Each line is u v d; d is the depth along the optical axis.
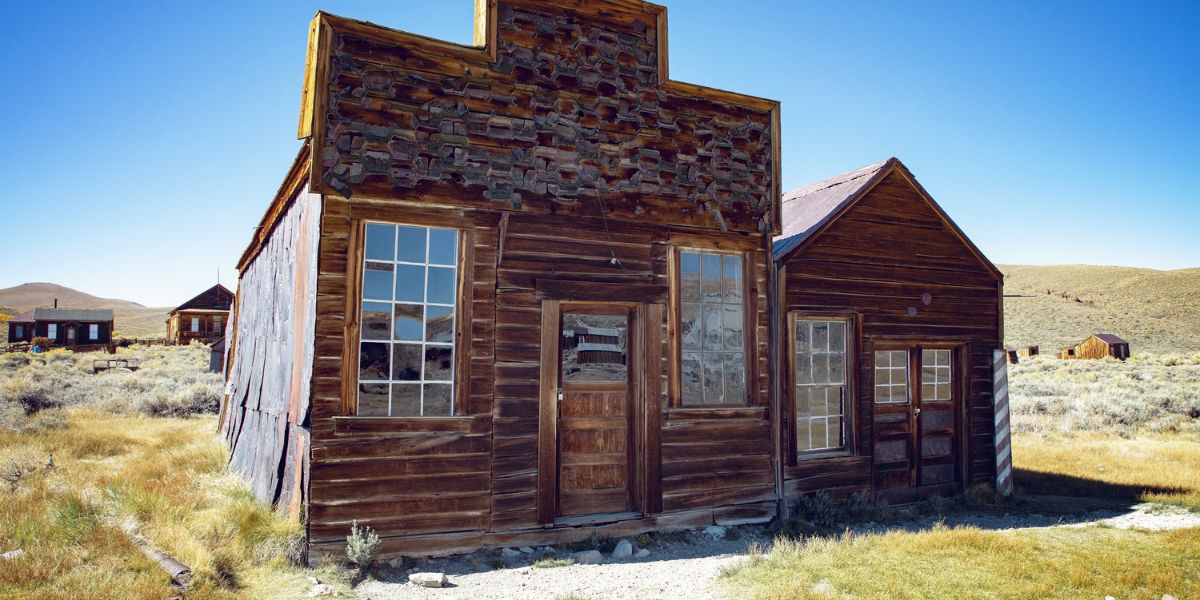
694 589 5.91
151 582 5.07
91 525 6.09
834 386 9.87
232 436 12.27
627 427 8.18
